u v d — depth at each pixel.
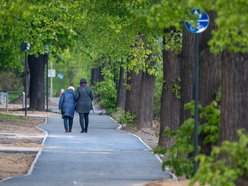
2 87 164.88
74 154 58.34
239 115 32.03
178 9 28.61
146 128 86.62
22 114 113.50
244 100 32.06
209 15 38.34
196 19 30.36
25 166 50.31
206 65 39.47
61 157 55.84
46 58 126.69
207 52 39.38
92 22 74.56
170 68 61.53
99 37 80.31
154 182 40.44
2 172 46.31
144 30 59.28
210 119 37.28
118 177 43.94
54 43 109.12
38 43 93.81
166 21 29.19
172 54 61.22
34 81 126.44
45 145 65.25
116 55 89.19
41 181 41.38
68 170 47.62
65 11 80.44
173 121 61.78
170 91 61.62
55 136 75.81
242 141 27.25
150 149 64.25
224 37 27.27
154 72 76.06
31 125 90.81
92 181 41.62
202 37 39.41
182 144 37.66
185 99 47.22
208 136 37.31
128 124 95.25
